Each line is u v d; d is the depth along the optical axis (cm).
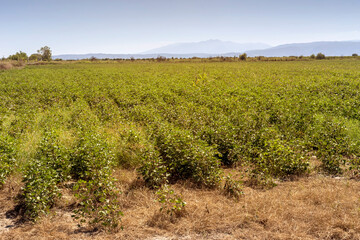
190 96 1777
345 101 1466
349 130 985
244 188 620
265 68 4747
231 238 435
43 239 434
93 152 665
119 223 473
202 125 1041
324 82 2295
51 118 1188
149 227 468
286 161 694
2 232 454
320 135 918
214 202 550
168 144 732
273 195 566
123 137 927
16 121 1087
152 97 1770
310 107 1382
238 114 1270
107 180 564
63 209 534
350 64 5706
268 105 1449
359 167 680
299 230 445
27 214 500
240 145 823
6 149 693
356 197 546
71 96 1795
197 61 8650
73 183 646
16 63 6644
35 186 514
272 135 903
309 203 525
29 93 1897
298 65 5644
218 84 2380
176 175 693
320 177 670
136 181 643
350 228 445
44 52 10700
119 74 3528
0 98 1691
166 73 3788
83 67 5834
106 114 1311
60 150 693
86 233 455
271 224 464
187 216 493
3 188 604
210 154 657
